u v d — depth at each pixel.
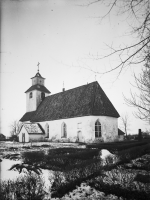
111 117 27.09
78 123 26.73
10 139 46.25
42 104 38.97
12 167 8.68
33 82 42.66
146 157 13.16
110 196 5.47
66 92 34.84
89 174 7.22
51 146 22.06
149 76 7.68
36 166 8.99
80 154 10.73
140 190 5.38
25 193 4.93
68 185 5.95
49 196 5.38
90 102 26.95
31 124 33.84
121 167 9.39
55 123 31.06
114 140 26.69
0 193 4.71
